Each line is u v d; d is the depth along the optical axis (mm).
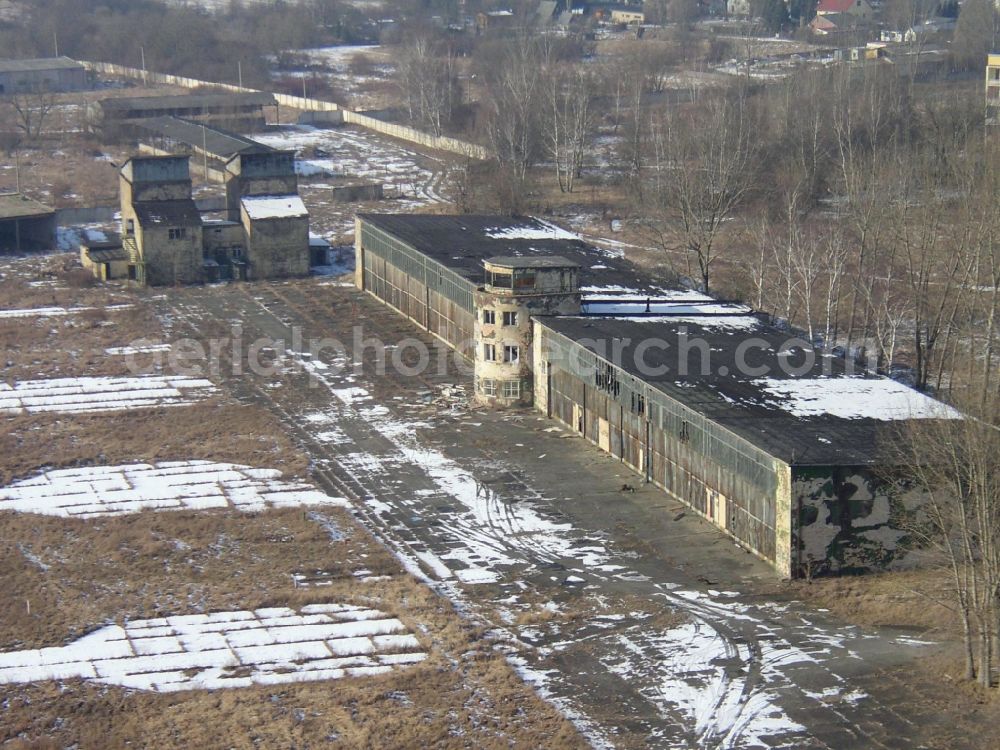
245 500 78938
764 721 54875
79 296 125500
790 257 107938
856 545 67312
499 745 53375
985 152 110812
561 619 63906
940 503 65000
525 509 77062
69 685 58500
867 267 111000
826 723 54594
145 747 53688
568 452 85625
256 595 66625
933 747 52688
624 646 61344
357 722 55312
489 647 61375
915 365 99375
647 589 66875
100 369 104375
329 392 98688
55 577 69000
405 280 117625
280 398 97562
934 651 59812
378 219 125562
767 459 68188
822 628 62375
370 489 80500
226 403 96438
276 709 56281
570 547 72000
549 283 92812
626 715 55656
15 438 89250
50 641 62312
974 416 59250
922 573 67125
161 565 70438
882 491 66750
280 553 71625
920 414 73062
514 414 92938
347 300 124312
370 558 70688
